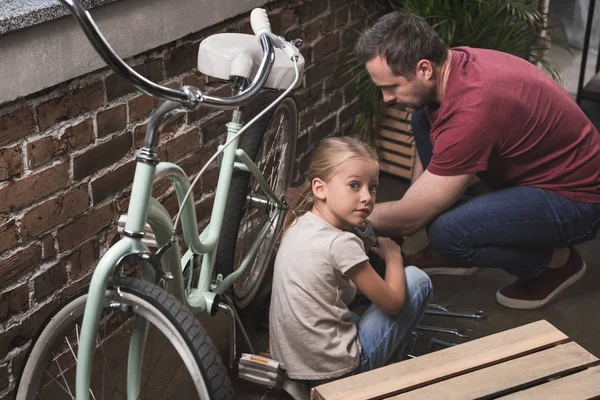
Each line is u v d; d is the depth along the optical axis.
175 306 2.29
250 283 3.42
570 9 5.71
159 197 3.41
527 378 2.33
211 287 2.91
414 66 3.00
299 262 2.74
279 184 3.64
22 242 2.84
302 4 4.05
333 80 4.49
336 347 2.76
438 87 3.10
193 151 3.56
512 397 2.26
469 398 2.26
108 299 2.31
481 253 3.40
